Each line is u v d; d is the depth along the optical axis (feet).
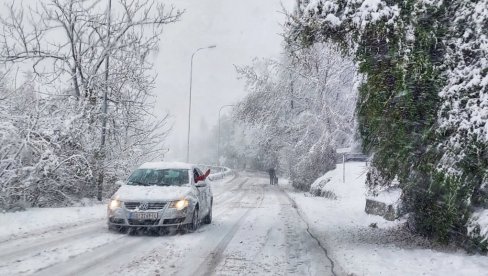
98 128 59.62
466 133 25.66
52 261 24.03
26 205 45.83
